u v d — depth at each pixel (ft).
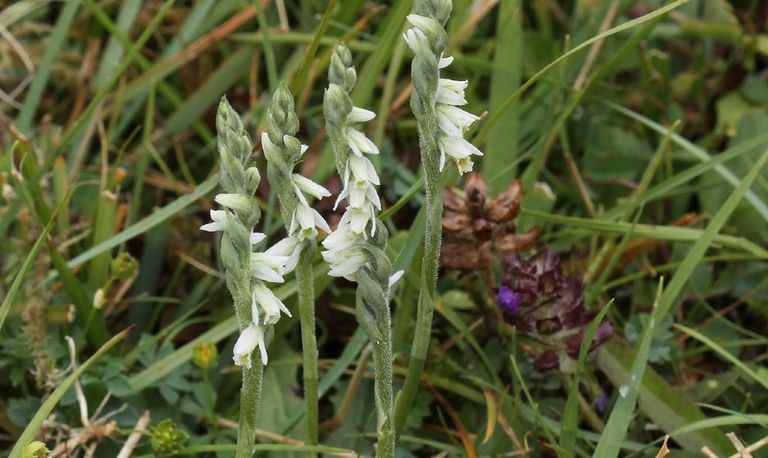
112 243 1.17
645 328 1.12
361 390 1.19
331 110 0.87
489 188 1.27
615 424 1.03
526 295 1.12
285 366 1.20
